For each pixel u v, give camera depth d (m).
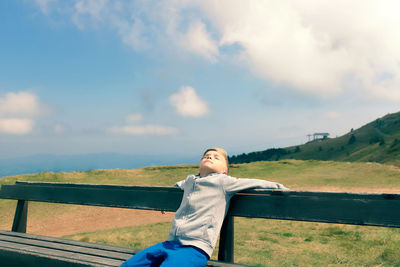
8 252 2.01
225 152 2.21
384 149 138.75
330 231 5.62
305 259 3.80
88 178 16.78
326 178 18.31
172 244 1.70
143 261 1.63
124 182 16.45
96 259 1.80
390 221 1.54
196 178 2.00
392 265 3.40
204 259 1.62
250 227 6.34
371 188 14.63
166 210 2.19
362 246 4.30
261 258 3.90
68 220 8.70
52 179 15.37
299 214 1.78
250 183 1.91
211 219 1.76
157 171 21.47
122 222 8.49
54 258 1.83
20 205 2.81
